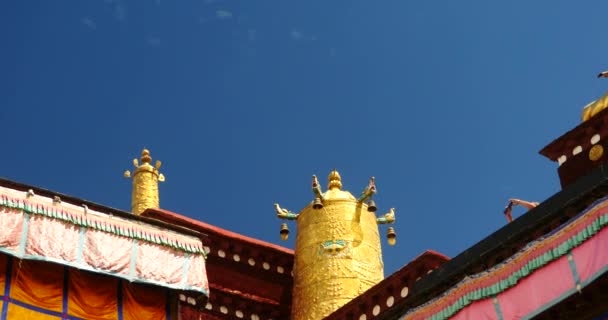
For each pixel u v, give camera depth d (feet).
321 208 94.17
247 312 92.32
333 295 89.71
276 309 93.61
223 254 93.35
